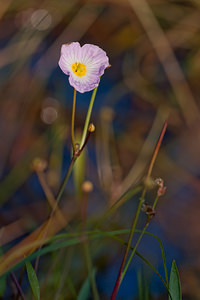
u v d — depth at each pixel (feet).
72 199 1.29
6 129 1.44
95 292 1.03
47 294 1.09
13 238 1.22
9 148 1.39
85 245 1.07
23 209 1.27
